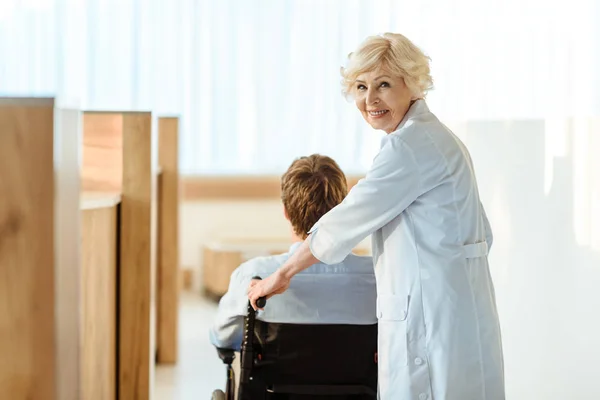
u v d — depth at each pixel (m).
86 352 3.03
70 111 1.98
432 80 2.73
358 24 7.34
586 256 3.17
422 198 2.64
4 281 1.88
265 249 7.32
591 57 7.02
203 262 7.69
